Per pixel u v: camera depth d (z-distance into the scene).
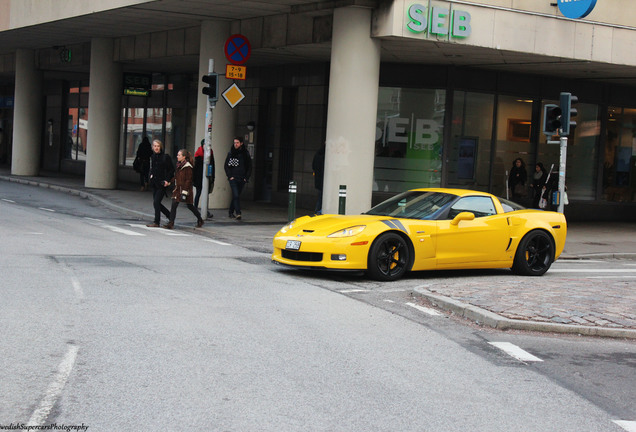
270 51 21.27
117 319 7.37
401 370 6.10
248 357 6.22
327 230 10.95
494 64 20.77
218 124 21.53
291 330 7.34
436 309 8.95
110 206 22.23
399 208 12.09
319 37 18.80
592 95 23.91
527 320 8.08
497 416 5.04
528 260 12.42
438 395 5.46
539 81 23.03
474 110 22.31
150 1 18.95
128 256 12.02
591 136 24.22
